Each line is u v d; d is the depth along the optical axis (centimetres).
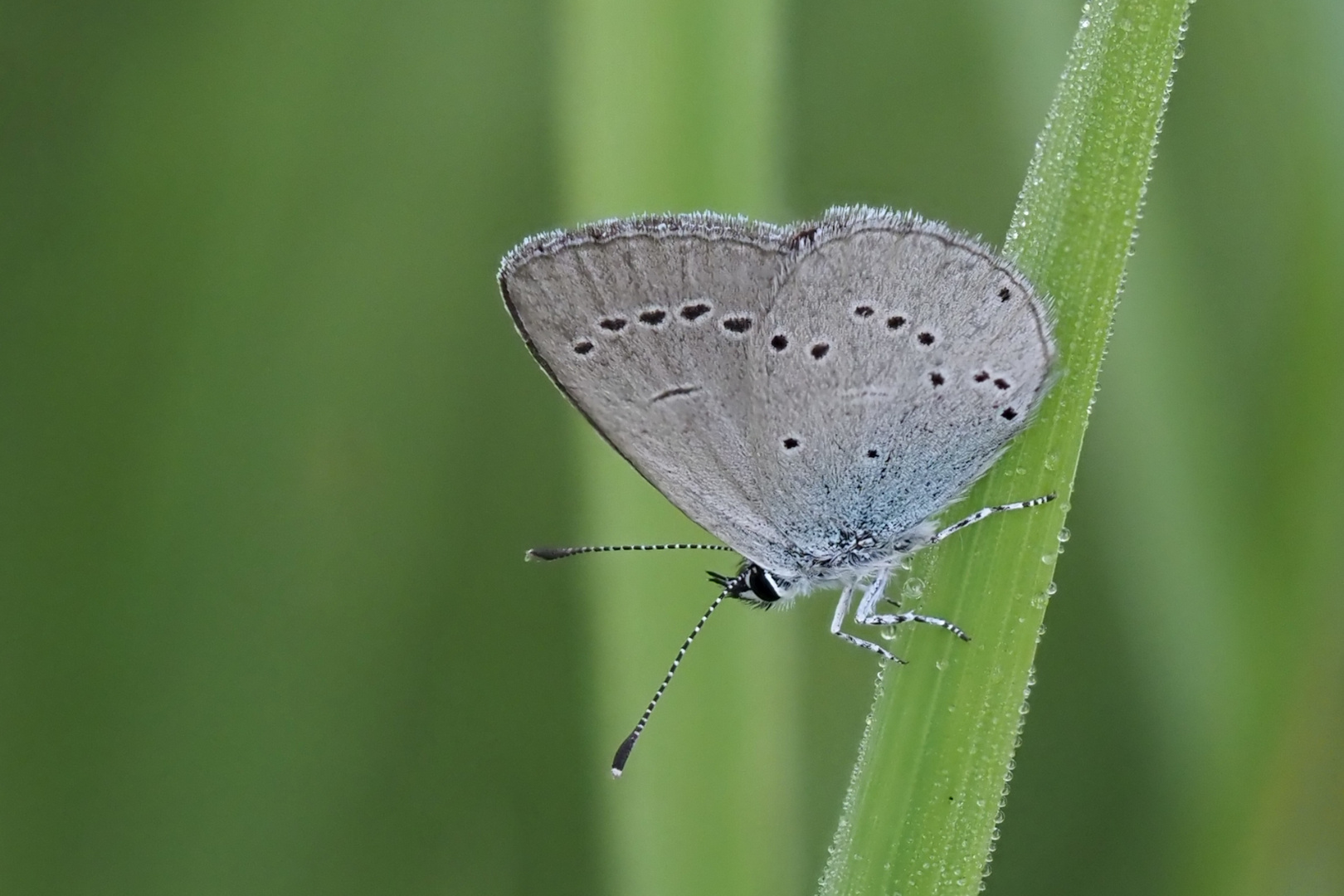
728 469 18
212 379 19
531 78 19
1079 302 18
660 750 18
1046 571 17
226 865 19
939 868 17
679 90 18
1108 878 19
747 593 18
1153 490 19
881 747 17
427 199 19
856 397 18
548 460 19
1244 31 19
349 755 19
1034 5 19
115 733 19
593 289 18
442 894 19
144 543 19
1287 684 19
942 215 19
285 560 19
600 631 19
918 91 19
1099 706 19
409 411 19
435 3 19
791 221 19
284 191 19
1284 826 19
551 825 19
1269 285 19
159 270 19
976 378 18
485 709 19
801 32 19
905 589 18
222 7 19
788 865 18
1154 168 19
